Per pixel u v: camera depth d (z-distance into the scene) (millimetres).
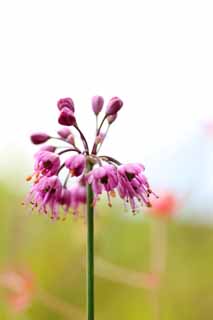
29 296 341
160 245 350
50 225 410
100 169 242
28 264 362
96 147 250
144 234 421
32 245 398
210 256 429
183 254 426
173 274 395
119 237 406
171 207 344
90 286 240
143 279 344
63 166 253
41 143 257
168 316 363
